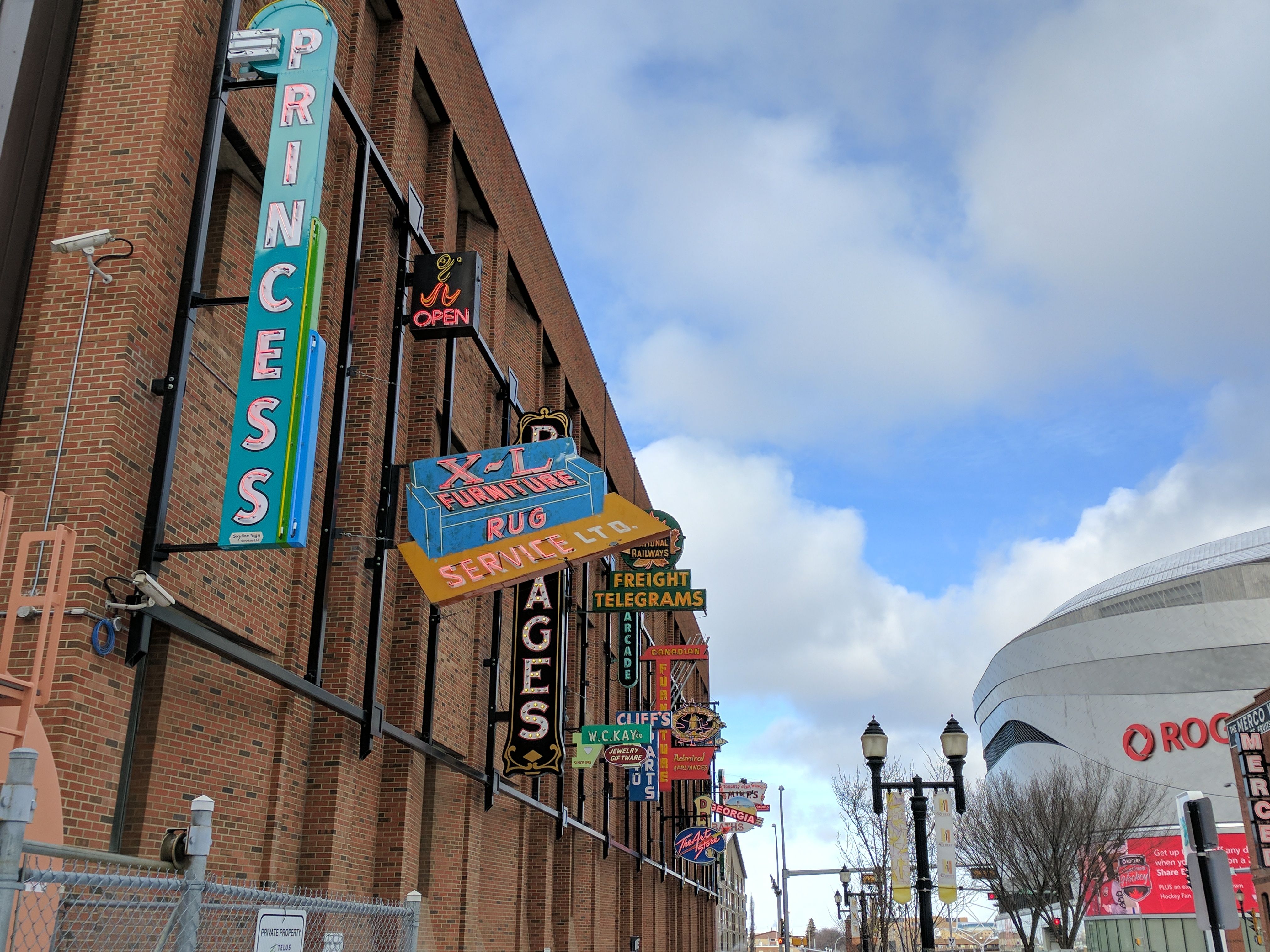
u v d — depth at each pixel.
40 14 11.48
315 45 12.13
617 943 35.91
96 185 11.07
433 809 18.61
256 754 12.81
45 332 10.59
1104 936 76.44
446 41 20.88
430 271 17.89
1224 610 88.44
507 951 23.02
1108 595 109.31
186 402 11.80
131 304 10.59
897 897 27.12
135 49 11.59
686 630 58.69
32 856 7.54
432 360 19.23
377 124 17.72
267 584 13.26
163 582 10.95
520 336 28.17
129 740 10.61
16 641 9.44
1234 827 79.25
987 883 46.59
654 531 15.22
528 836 25.20
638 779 36.75
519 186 26.77
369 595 15.70
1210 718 86.50
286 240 11.28
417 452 18.62
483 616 22.20
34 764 4.68
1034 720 101.00
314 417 10.97
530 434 23.56
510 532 15.39
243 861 12.38
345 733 14.48
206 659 11.87
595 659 33.91
